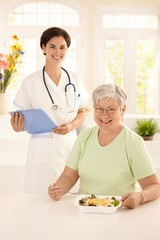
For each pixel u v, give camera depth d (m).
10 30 7.12
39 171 2.68
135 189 2.16
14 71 4.12
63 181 2.15
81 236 1.54
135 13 7.15
